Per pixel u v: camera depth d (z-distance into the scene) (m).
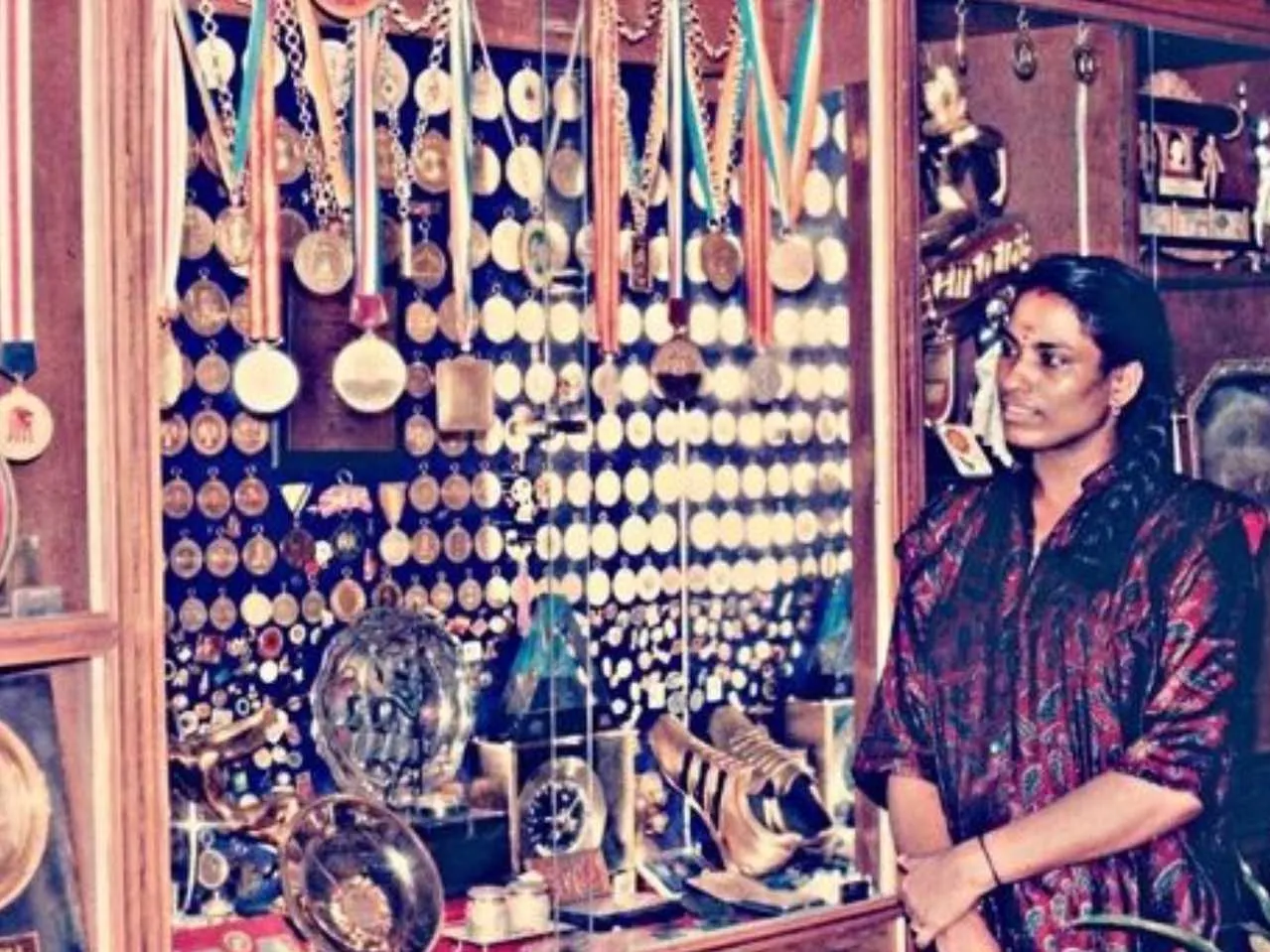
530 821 2.74
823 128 2.86
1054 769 2.79
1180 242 3.16
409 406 2.70
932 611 2.82
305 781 2.61
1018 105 3.00
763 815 2.83
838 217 2.84
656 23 2.83
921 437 2.81
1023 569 2.83
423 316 2.71
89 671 2.16
